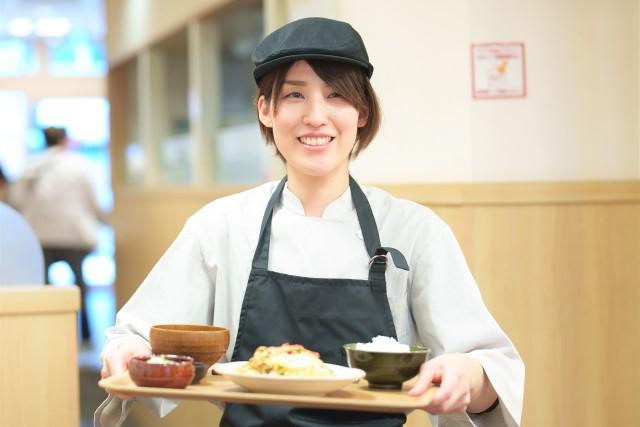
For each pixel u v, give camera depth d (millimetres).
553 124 3809
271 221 1822
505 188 3740
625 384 3789
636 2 3797
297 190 1827
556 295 3770
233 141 5594
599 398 3787
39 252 3340
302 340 1720
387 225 1834
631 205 3785
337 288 1726
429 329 1755
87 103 14492
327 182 1810
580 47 3803
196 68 6141
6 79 14344
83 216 8023
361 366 1568
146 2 7465
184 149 6641
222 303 1829
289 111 1716
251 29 5250
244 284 1806
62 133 7996
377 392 1548
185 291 1853
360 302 1726
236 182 5523
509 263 3754
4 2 11641
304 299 1723
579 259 3775
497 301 3750
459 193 3727
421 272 1792
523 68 3795
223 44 5770
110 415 1821
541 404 3770
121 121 8727
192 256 1873
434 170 3783
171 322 1826
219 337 1630
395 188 3748
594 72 3812
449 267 1791
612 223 3783
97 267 13867
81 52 14406
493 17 3787
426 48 3777
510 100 3797
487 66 3783
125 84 8570
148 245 7039
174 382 1480
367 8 3793
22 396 2838
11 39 14125
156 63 7469
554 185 3760
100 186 14508
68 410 2885
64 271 13547
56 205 7926
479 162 3799
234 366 1594
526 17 3789
